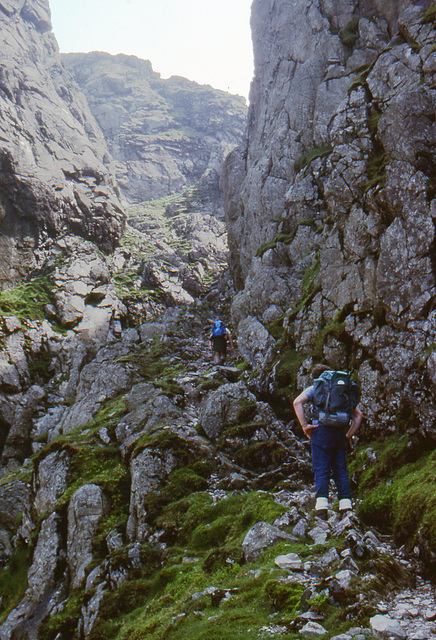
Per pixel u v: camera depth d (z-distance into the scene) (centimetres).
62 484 947
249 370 1121
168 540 690
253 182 1650
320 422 519
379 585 402
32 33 3522
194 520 688
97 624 607
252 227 1636
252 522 635
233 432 851
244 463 805
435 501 480
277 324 1161
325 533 526
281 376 930
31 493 1046
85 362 1895
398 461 613
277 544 534
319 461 522
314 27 1623
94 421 1105
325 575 434
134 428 967
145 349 1573
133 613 586
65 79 3794
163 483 793
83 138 3005
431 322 647
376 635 333
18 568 966
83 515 827
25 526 1012
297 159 1512
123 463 918
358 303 802
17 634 743
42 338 1927
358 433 712
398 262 706
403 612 368
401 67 867
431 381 601
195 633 416
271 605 421
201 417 902
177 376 1159
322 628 356
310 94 1559
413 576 440
